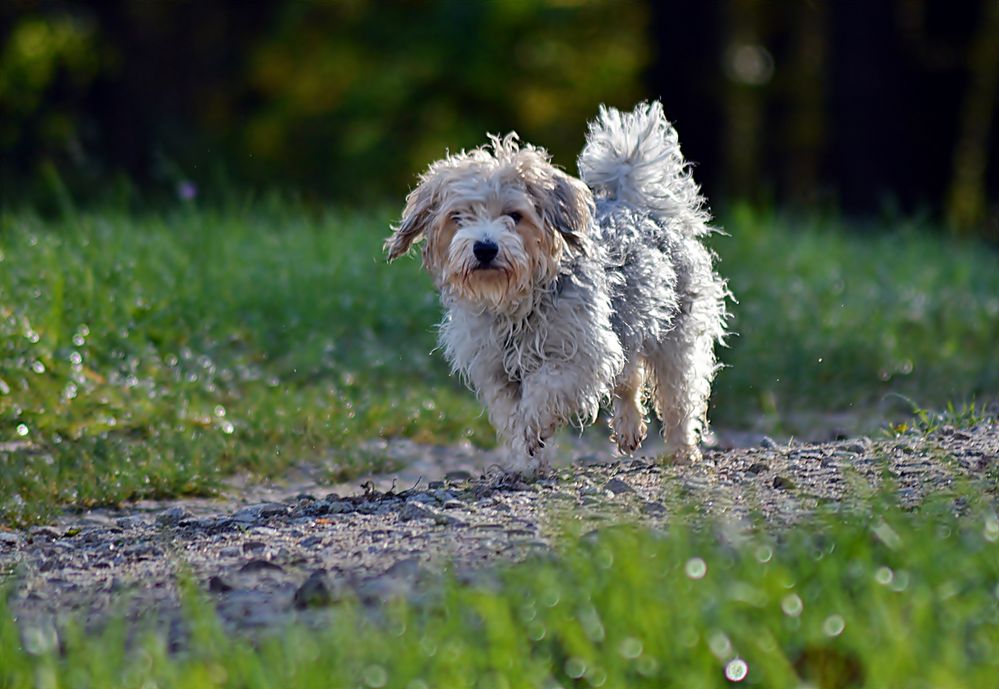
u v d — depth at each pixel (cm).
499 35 3775
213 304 1609
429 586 739
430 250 1066
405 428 1423
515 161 1037
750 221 2353
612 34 3953
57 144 3800
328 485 1255
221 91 4150
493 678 614
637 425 1190
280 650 656
